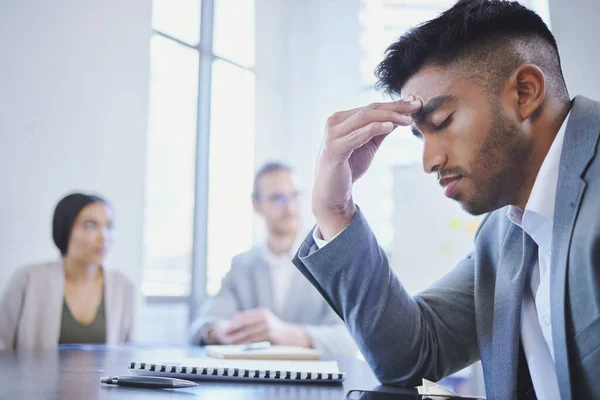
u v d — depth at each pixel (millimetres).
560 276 573
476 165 675
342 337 1658
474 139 670
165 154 3252
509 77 664
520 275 712
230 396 601
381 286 786
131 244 2889
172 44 3342
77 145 2688
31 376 746
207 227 3439
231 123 3645
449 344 819
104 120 2812
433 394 676
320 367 863
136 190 2932
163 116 3256
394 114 702
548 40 693
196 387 660
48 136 2580
